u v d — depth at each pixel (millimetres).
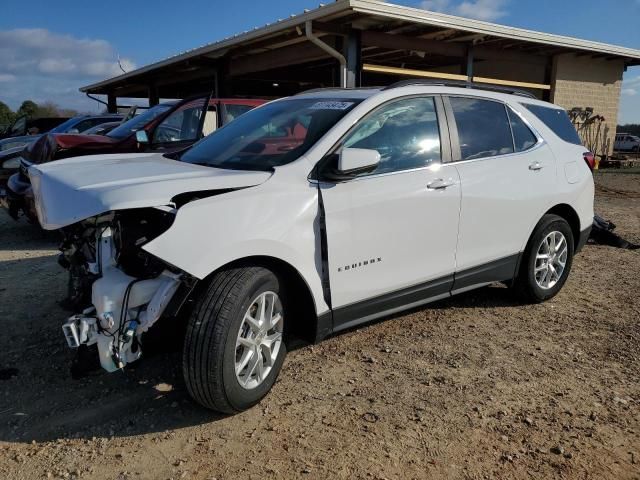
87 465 2785
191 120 7543
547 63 15977
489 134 4559
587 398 3438
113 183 3105
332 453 2875
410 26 11094
